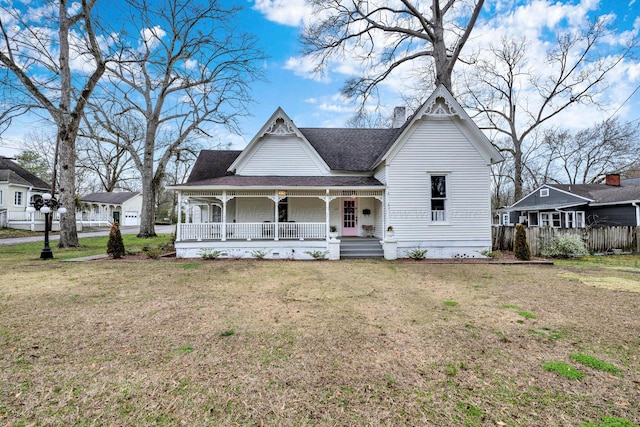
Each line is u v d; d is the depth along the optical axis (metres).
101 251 13.27
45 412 2.37
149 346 3.58
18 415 2.33
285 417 2.31
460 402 2.51
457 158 12.15
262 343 3.67
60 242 14.25
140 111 20.33
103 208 40.88
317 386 2.74
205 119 20.09
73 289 6.39
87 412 2.37
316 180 13.02
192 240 11.80
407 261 11.06
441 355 3.36
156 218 52.16
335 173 14.04
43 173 39.09
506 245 14.27
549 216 23.70
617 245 14.45
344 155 14.71
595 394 2.63
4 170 27.55
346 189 12.19
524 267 9.72
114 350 3.47
